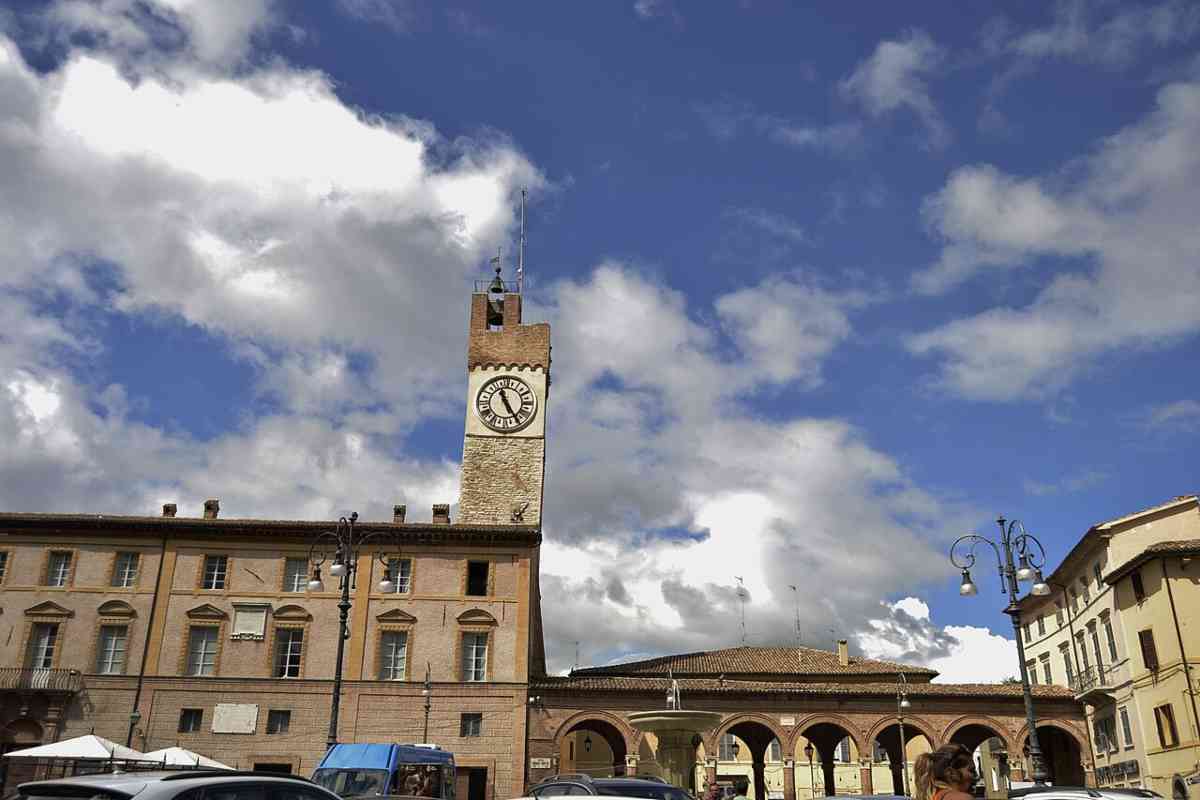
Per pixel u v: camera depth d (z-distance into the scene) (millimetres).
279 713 49375
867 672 67562
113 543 52250
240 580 51781
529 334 67938
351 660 50219
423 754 30188
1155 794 17719
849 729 53000
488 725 49250
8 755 30672
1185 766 42844
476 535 52719
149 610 50906
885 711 53500
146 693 49281
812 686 53219
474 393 66188
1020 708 54219
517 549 52844
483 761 48594
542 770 49469
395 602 51500
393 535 52750
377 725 49094
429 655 50500
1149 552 45438
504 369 66875
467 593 52062
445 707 49531
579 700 51344
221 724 48938
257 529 52250
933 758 8469
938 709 53781
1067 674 60094
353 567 33219
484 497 63406
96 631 50406
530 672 52688
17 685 48219
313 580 33344
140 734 48469
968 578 29375
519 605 51656
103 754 31125
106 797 9500
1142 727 47219
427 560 52469
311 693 49625
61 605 50781
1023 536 29219
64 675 48875
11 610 50625
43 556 51719
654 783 19156
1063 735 57969
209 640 50812
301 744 48781
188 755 32938
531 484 63875
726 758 76875
